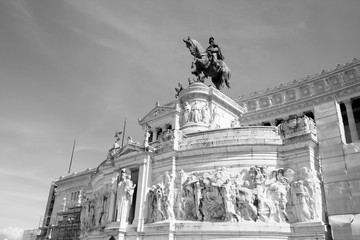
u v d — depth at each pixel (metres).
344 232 19.98
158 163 26.17
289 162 22.55
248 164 23.02
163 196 23.75
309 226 19.69
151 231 23.03
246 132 25.02
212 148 24.17
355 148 21.80
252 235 20.27
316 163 22.47
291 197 21.22
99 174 30.86
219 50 45.41
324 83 56.94
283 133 24.08
